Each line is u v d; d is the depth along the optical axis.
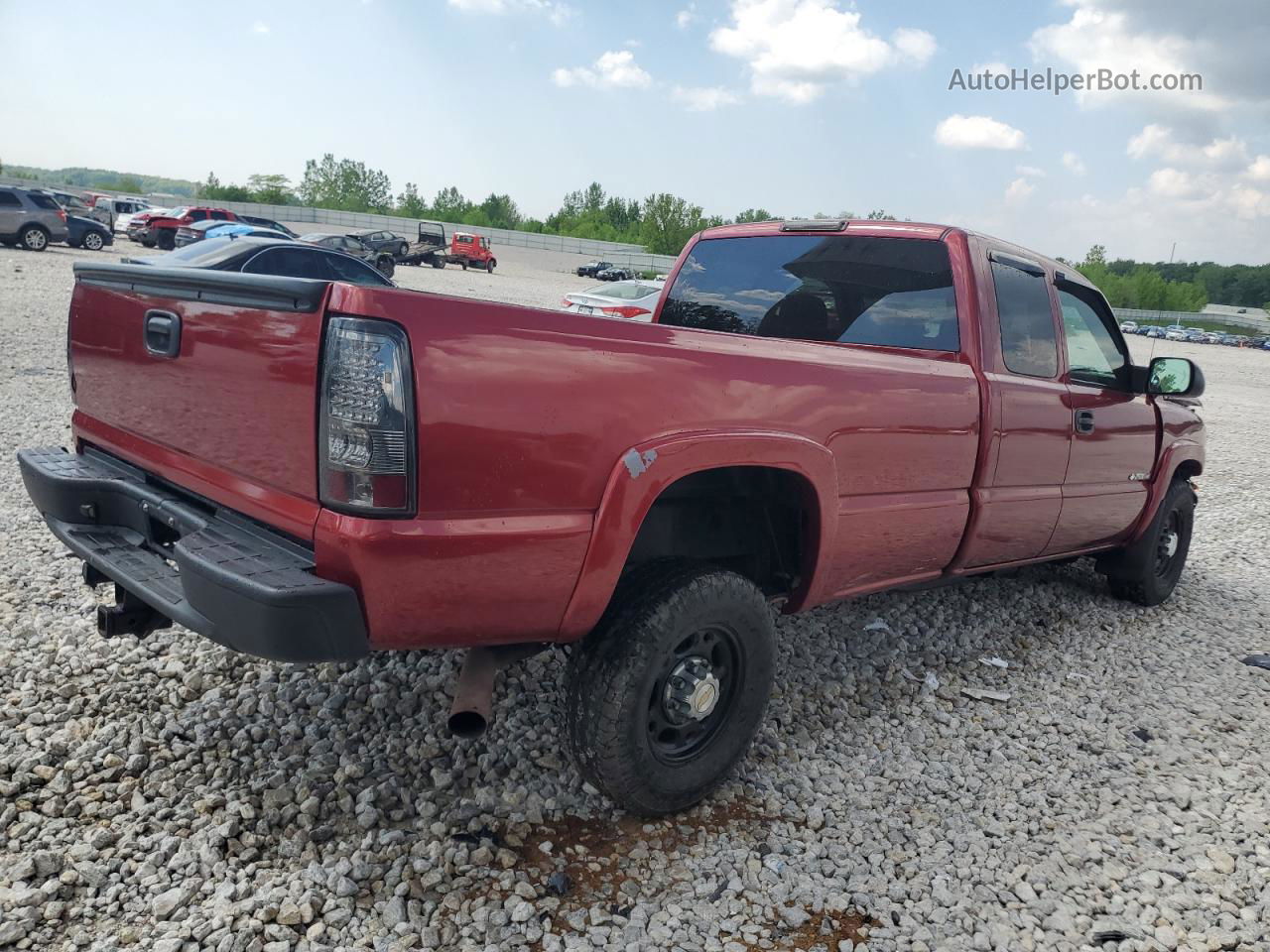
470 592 2.30
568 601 2.48
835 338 4.12
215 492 2.54
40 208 24.83
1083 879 2.81
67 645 3.68
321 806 2.79
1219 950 2.54
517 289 31.55
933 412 3.49
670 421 2.60
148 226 31.06
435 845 2.63
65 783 2.78
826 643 4.47
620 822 2.87
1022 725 3.83
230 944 2.22
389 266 34.47
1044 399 4.11
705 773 2.90
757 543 3.35
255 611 2.10
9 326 12.34
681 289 4.71
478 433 2.22
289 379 2.23
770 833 2.89
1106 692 4.24
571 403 2.37
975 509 3.84
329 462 2.14
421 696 3.50
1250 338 82.88
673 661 2.76
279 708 3.35
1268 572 6.81
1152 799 3.32
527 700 3.56
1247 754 3.75
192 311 2.55
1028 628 5.01
